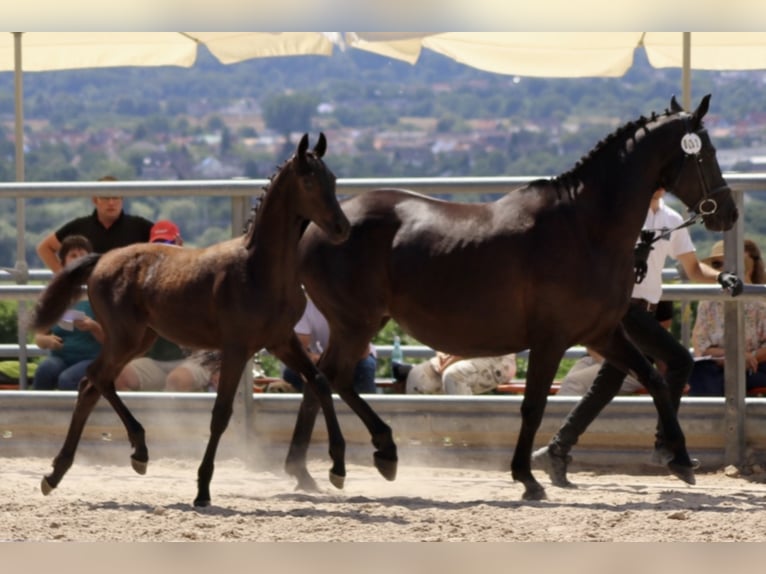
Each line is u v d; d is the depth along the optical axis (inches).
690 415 516.1
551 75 743.7
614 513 415.2
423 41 718.5
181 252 452.4
